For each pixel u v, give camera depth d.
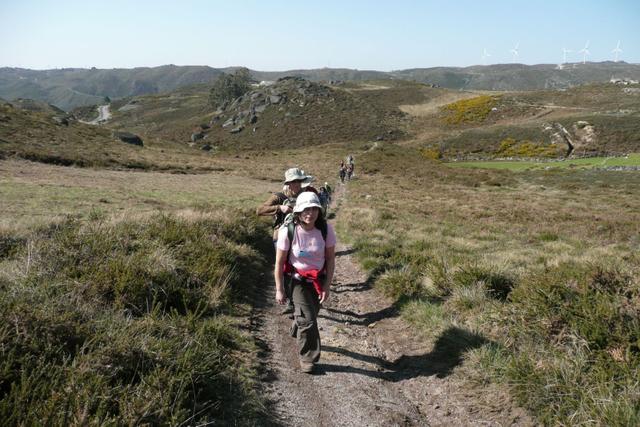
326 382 4.74
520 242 13.75
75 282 5.22
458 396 4.45
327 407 4.25
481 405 4.23
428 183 42.22
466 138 84.88
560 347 4.54
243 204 21.67
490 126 93.00
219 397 3.98
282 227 4.82
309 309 4.88
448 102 130.50
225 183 34.50
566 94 116.31
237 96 160.75
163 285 5.94
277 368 4.96
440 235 14.48
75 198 18.28
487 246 12.76
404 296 7.53
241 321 6.12
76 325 4.09
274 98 126.12
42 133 45.62
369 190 34.09
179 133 126.88
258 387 4.41
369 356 5.59
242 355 5.02
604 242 14.06
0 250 7.32
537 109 105.50
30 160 33.44
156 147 63.72
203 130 124.38
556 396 3.88
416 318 6.50
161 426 3.25
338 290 8.73
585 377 3.97
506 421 3.93
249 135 111.81
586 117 83.38
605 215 21.34
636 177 42.72
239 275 7.83
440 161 72.88
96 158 38.91
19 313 3.81
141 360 3.92
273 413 4.03
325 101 124.25
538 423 3.80
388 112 120.31
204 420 3.54
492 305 6.20
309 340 4.89
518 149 76.19
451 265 8.62
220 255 7.96
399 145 87.56
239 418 3.79
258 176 42.62
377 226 15.89
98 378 3.38
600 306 4.69
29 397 3.09
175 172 41.06
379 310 7.45
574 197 31.84
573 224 17.91
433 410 4.34
